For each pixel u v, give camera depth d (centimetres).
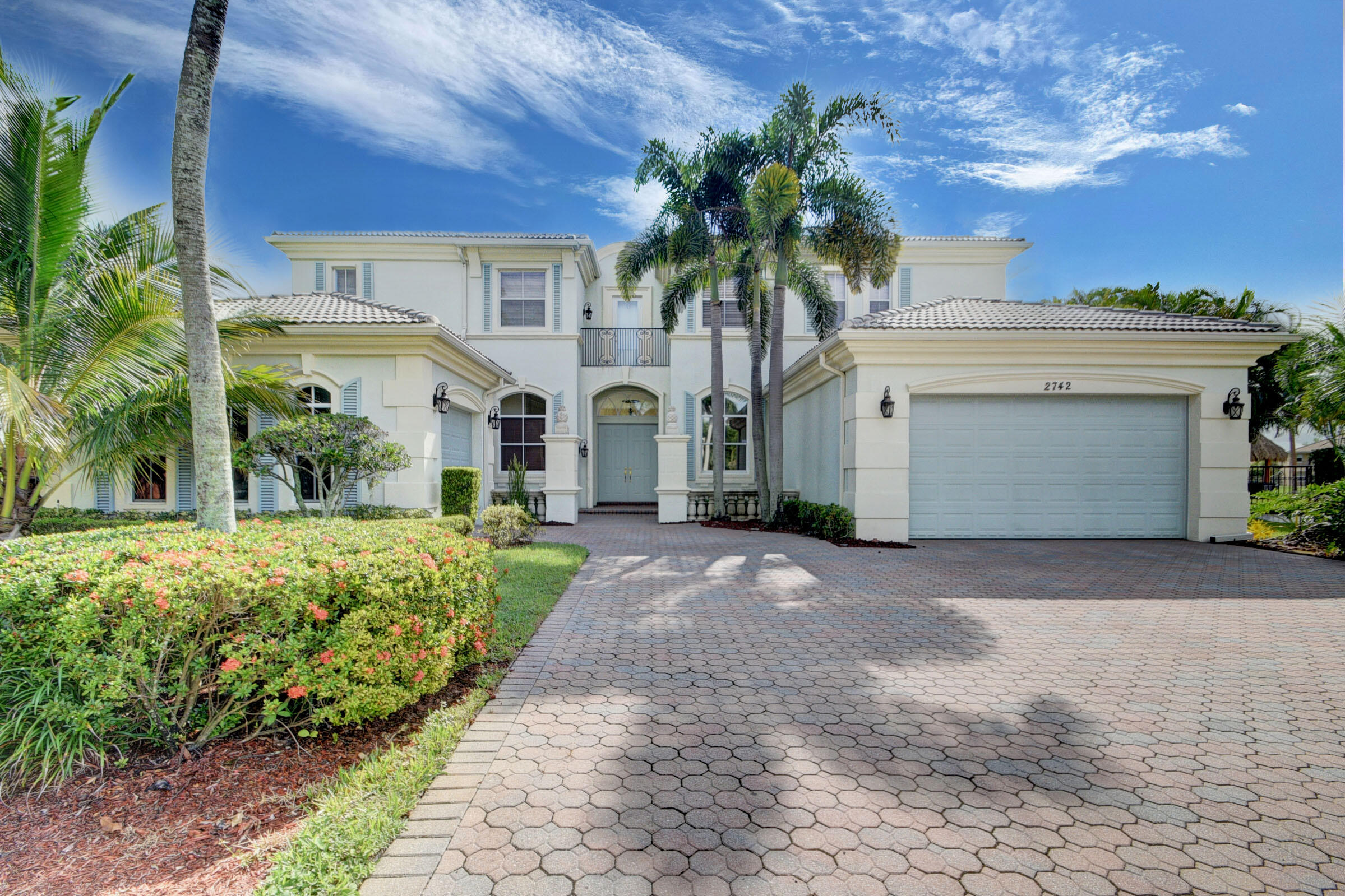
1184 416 1077
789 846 222
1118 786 269
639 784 267
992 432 1077
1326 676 412
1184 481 1077
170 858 211
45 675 265
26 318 679
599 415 1844
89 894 191
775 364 1270
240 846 219
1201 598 643
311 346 1020
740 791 261
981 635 507
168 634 269
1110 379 1049
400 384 1024
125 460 780
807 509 1209
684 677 404
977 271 1773
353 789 251
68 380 678
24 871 203
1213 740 316
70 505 1016
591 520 1484
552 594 630
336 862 203
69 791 251
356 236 1608
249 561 302
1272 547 984
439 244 1630
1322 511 953
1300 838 232
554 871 205
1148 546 1006
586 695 373
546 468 1411
